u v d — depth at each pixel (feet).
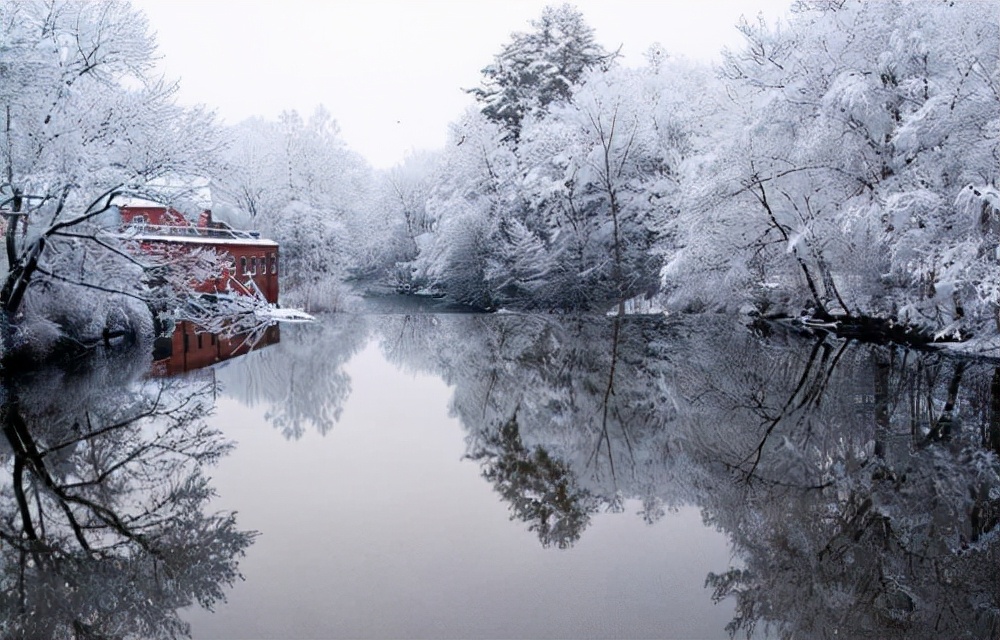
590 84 135.74
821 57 71.82
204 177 67.05
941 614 17.06
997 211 55.26
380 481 28.02
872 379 50.98
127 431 37.45
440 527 22.74
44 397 47.03
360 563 19.74
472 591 17.90
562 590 17.93
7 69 56.75
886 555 20.71
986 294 52.90
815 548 21.11
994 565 19.89
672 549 20.97
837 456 31.91
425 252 173.37
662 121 130.52
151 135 63.41
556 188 127.34
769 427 37.68
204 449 33.58
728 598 17.52
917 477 28.40
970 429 36.50
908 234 60.08
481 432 37.29
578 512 24.40
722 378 53.93
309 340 86.74
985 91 56.39
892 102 66.64
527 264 139.64
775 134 77.87
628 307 134.82
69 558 20.72
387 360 68.18
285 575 18.97
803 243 75.92
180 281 73.41
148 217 111.34
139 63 65.10
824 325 85.76
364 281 210.79
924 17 65.51
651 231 127.65
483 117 162.81
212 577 18.99
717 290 92.38
